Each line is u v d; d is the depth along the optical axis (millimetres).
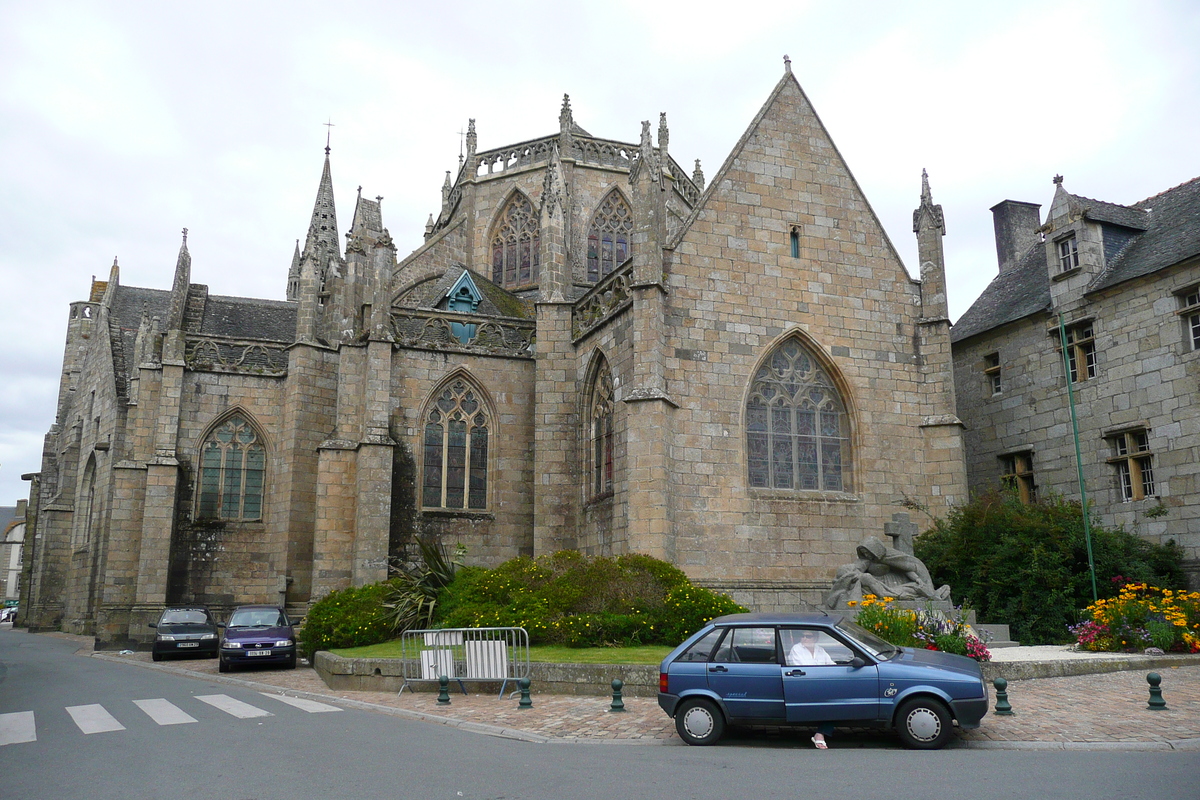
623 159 45625
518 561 23703
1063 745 11797
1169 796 8766
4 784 10180
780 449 26797
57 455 62500
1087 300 29422
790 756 11586
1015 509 26516
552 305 30094
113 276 54594
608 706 15836
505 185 44844
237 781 10094
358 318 31031
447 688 16672
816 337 27547
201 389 35500
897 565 23578
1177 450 26219
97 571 45438
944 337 28484
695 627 21094
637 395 24672
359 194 43219
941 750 11828
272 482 35438
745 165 27797
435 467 30781
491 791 9398
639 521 24156
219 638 30188
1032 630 24375
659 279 25531
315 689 19953
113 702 17641
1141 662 19078
